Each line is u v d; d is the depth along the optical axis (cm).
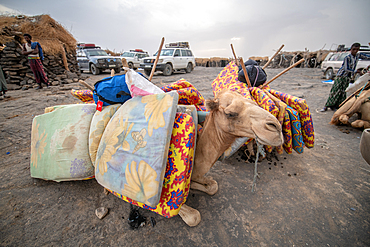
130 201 189
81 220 215
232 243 189
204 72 1670
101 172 189
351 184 271
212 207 232
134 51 1992
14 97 722
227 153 299
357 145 382
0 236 196
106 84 203
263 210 228
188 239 192
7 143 382
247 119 165
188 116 181
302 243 188
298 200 243
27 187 265
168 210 170
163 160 160
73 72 1267
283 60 2805
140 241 191
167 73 1371
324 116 551
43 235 198
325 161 329
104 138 197
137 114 185
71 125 249
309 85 999
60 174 248
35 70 849
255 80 339
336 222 211
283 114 273
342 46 2155
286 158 341
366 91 441
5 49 891
